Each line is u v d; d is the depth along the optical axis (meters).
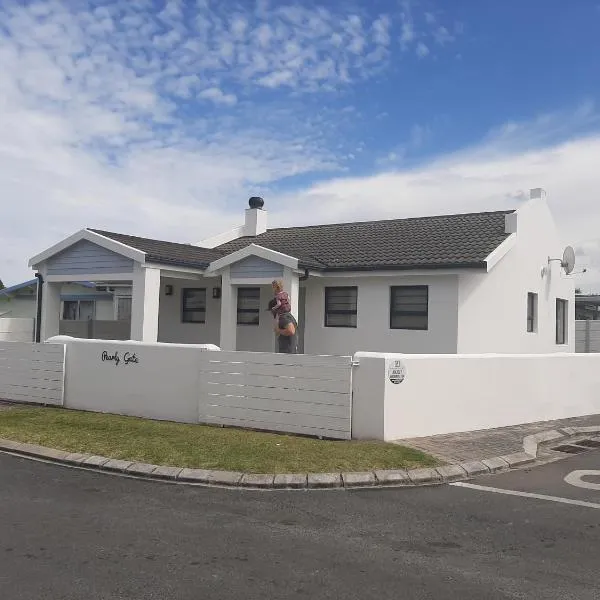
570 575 4.66
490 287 14.91
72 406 11.87
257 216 21.70
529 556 5.05
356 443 8.76
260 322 17.09
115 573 4.57
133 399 11.09
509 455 8.61
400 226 18.27
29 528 5.56
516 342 15.95
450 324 13.91
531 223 16.72
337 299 15.87
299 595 4.25
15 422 10.28
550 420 11.98
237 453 8.16
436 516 6.07
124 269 15.12
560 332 19.14
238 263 15.27
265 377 9.70
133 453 8.23
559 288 18.72
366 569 4.73
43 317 16.41
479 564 4.86
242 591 4.30
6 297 27.56
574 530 5.70
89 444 8.76
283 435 9.36
